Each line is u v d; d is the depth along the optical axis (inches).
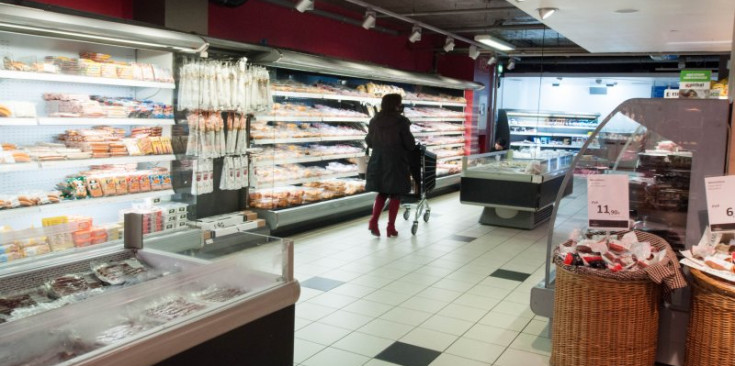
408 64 479.5
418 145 303.3
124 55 223.1
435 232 311.3
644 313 128.1
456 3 390.9
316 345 156.0
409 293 203.0
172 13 235.6
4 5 157.6
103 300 83.9
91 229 134.0
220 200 265.4
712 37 335.6
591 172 156.0
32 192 184.2
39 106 197.3
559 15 268.5
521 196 318.3
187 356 86.0
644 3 237.0
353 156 346.3
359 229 312.5
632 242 139.6
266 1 310.0
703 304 122.2
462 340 161.8
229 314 93.4
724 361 119.0
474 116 526.3
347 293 201.0
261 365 101.9
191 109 231.9
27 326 74.5
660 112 148.0
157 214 213.8
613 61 573.0
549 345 159.0
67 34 175.8
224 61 252.2
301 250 261.4
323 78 349.4
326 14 355.9
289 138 295.7
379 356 149.7
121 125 219.8
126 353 77.1
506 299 199.2
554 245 161.0
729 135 142.6
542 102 671.1
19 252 100.8
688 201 147.4
